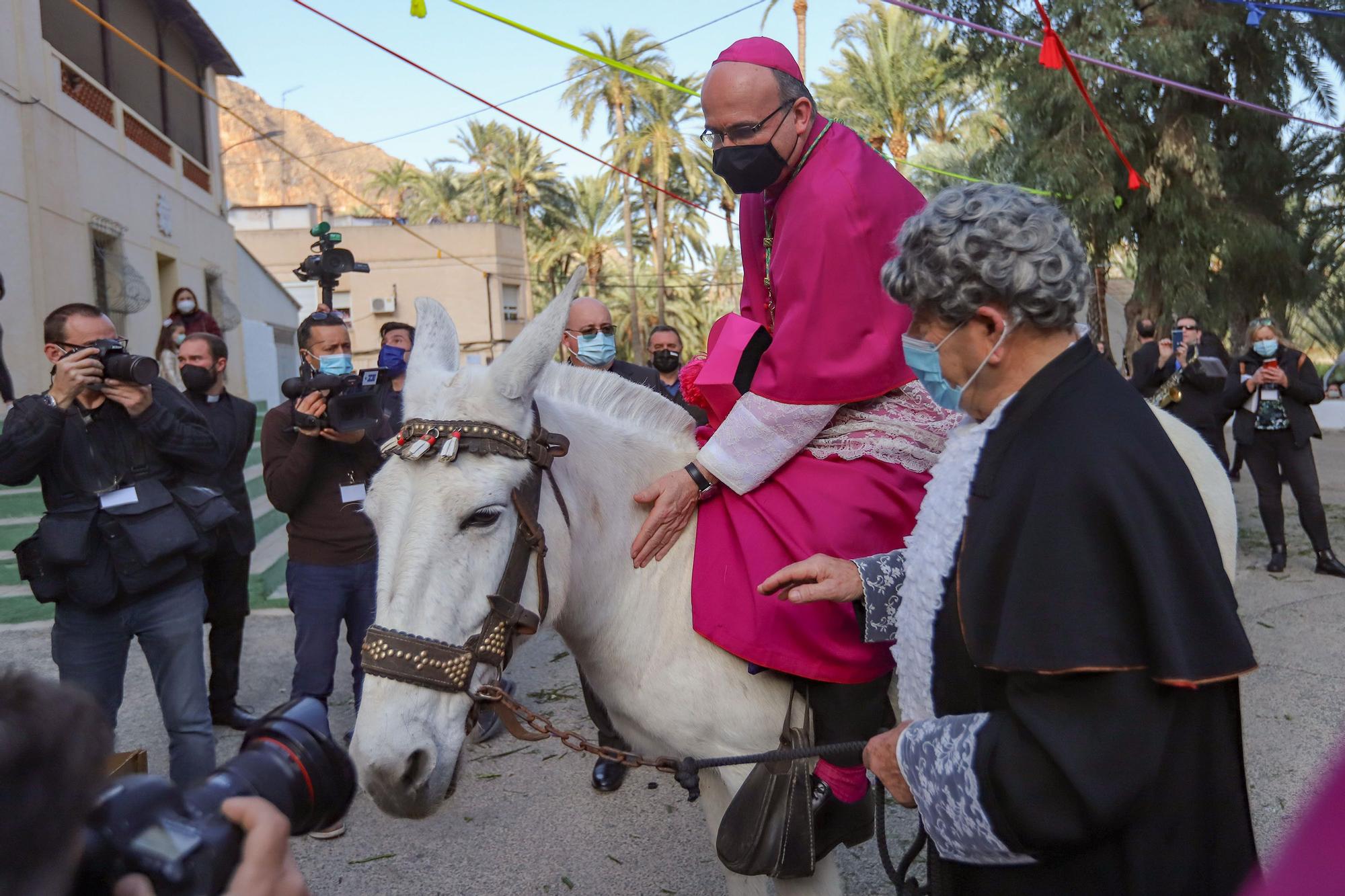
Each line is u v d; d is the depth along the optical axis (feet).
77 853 2.48
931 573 4.83
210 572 15.58
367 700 6.01
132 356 10.29
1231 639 3.98
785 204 7.30
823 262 6.72
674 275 142.00
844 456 6.91
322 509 13.06
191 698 11.02
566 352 13.47
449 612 6.01
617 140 116.47
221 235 56.34
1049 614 4.04
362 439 13.05
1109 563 4.04
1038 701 4.12
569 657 19.20
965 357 4.72
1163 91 59.57
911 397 7.16
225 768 3.40
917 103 86.53
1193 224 58.54
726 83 7.14
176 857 2.68
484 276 125.90
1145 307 64.23
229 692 15.92
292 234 125.18
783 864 6.59
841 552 6.55
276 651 19.51
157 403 10.63
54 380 10.16
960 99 89.71
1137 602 3.97
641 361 122.01
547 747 14.94
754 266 8.28
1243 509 32.37
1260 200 64.59
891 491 6.82
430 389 6.49
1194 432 6.98
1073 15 57.62
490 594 6.18
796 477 6.91
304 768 3.52
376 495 6.35
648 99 114.73
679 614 7.06
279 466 13.12
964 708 4.78
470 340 126.00
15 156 32.86
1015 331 4.56
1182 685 3.85
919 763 4.69
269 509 29.45
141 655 19.57
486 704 6.34
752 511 6.88
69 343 10.34
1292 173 65.36
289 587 13.33
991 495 4.48
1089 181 57.82
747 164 7.22
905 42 84.48
